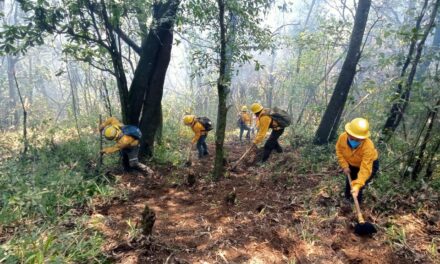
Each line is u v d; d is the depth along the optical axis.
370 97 8.49
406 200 4.30
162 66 6.50
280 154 7.13
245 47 5.36
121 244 3.42
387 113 6.05
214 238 3.70
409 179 4.73
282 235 3.74
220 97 5.24
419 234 3.71
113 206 4.60
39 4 5.09
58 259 2.86
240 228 3.92
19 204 3.77
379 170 5.04
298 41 10.10
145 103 6.55
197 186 5.42
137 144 5.72
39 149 6.64
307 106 11.12
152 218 3.57
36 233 3.24
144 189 5.28
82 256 3.09
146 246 3.43
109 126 5.59
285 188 5.14
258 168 6.33
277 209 4.38
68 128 9.30
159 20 5.61
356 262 3.31
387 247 3.52
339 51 12.64
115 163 6.26
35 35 5.44
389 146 5.88
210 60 5.29
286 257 3.38
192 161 7.04
